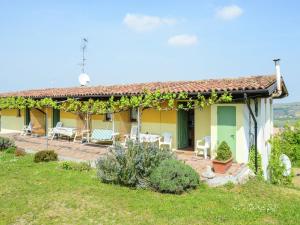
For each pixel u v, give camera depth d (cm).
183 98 1210
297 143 2242
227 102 1139
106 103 1421
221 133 1160
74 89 1920
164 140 1372
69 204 742
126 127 1564
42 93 1958
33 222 645
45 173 1049
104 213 693
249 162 1130
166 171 850
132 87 1568
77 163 1145
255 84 1068
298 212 738
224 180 937
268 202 809
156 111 1445
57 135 1909
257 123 1226
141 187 879
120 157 934
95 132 1567
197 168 1073
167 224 639
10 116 2309
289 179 1413
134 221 652
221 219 672
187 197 813
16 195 812
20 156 1381
